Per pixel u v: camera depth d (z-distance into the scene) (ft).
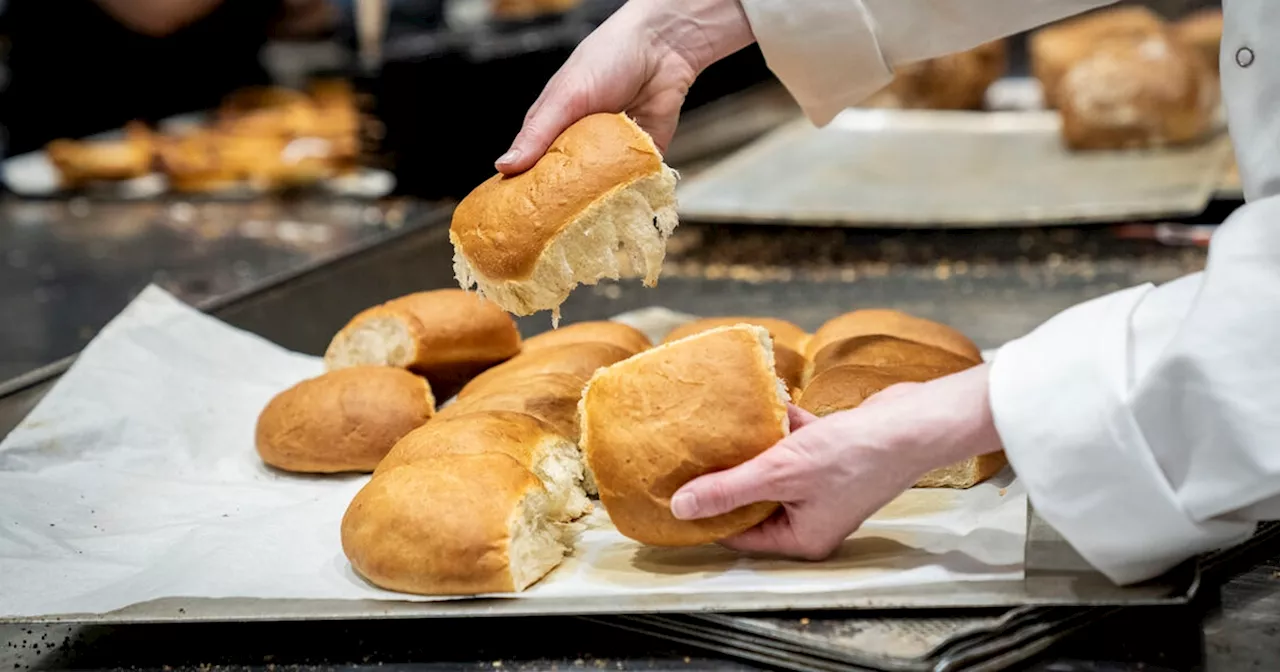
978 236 8.06
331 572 3.92
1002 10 5.08
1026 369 3.53
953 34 5.19
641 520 3.77
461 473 3.86
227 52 13.21
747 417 3.70
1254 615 3.55
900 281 7.22
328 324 6.50
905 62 5.33
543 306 4.21
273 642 3.76
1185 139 9.91
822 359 4.94
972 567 3.65
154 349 5.74
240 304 6.70
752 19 5.12
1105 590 3.46
